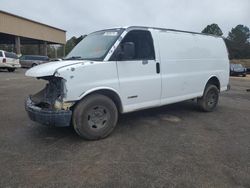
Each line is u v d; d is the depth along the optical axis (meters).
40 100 5.29
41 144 5.04
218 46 8.03
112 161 4.32
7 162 4.27
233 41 92.12
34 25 39.59
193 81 7.12
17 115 7.19
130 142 5.18
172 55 6.48
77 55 5.70
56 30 46.03
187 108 8.28
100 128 5.29
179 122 6.66
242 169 4.07
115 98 5.54
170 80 6.43
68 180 3.72
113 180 3.72
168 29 6.54
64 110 4.84
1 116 7.07
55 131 5.80
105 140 5.27
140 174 3.89
